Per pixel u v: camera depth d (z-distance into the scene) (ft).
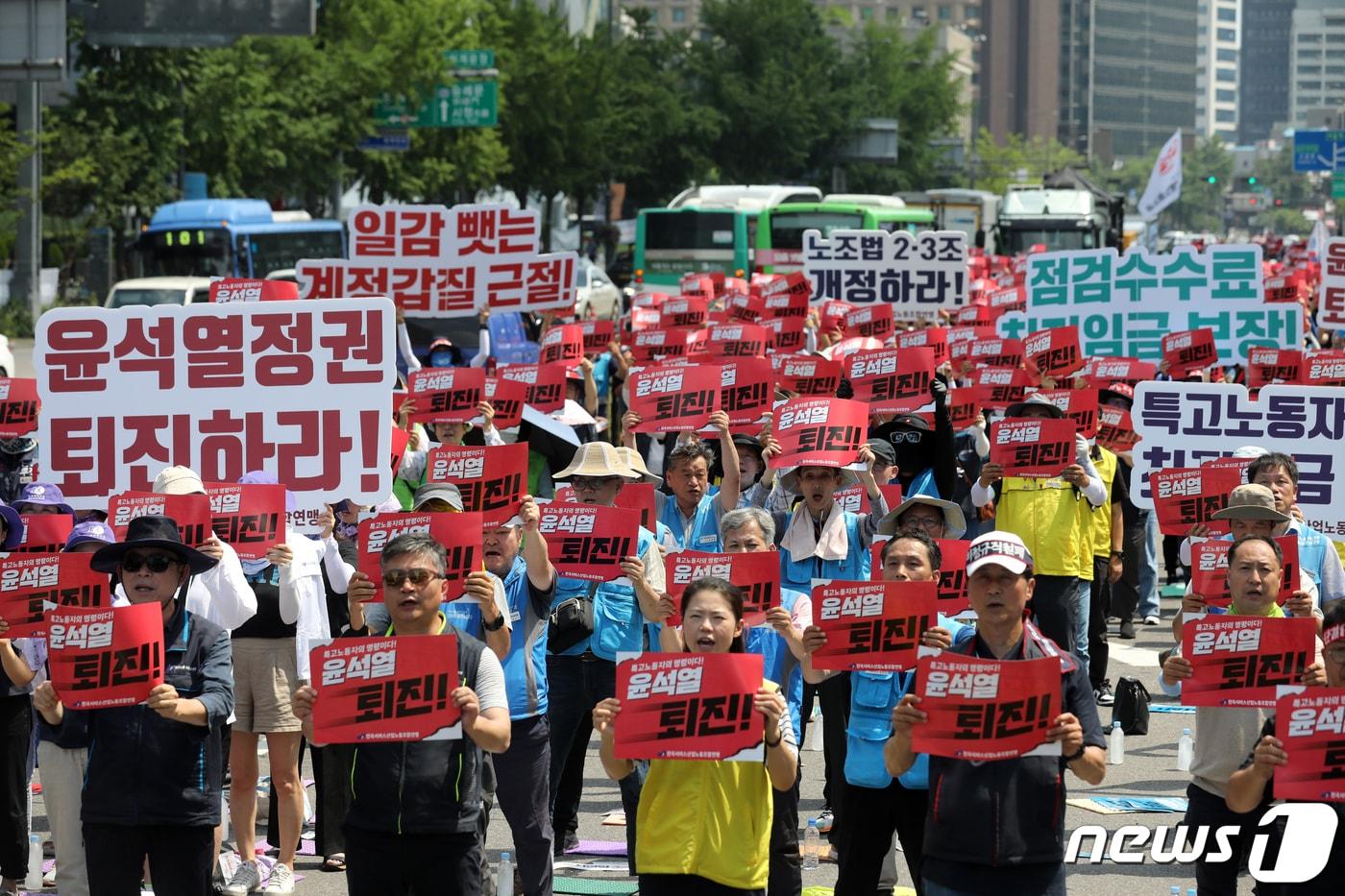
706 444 52.85
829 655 31.96
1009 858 27.07
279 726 38.42
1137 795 46.01
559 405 60.13
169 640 30.66
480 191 320.70
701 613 28.04
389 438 41.73
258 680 38.42
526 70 289.33
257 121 207.21
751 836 27.89
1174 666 31.65
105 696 29.53
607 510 36.63
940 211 256.52
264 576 38.68
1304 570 41.42
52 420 42.37
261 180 226.79
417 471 51.31
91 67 196.75
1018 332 90.89
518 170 300.20
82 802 30.86
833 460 40.47
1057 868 27.37
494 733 27.81
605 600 38.45
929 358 57.00
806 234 104.99
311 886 38.58
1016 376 68.44
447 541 33.55
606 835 43.14
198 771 30.66
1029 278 87.35
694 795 27.78
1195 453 53.67
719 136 358.02
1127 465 65.92
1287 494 42.39
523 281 75.61
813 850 41.16
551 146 295.48
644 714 27.22
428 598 28.45
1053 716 26.78
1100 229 249.14
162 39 179.83
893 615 31.71
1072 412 56.49
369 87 230.48
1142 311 85.56
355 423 41.73
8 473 53.62
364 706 27.55
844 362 62.80
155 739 30.35
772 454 40.93
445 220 74.95
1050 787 27.27
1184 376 77.92
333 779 39.75
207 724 30.40
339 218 271.90
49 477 42.45
